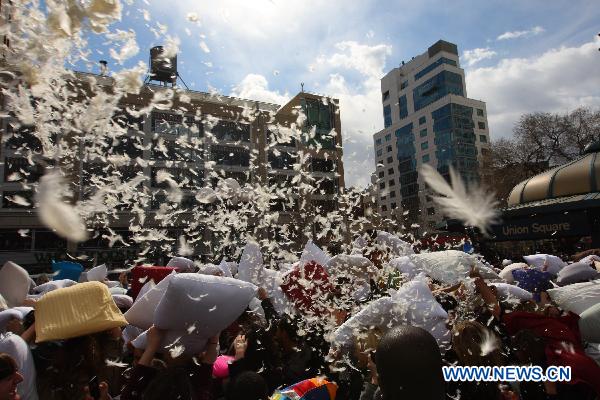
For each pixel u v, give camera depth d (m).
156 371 1.98
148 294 2.43
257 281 3.94
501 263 6.90
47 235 18.97
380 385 1.09
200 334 2.10
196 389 2.09
